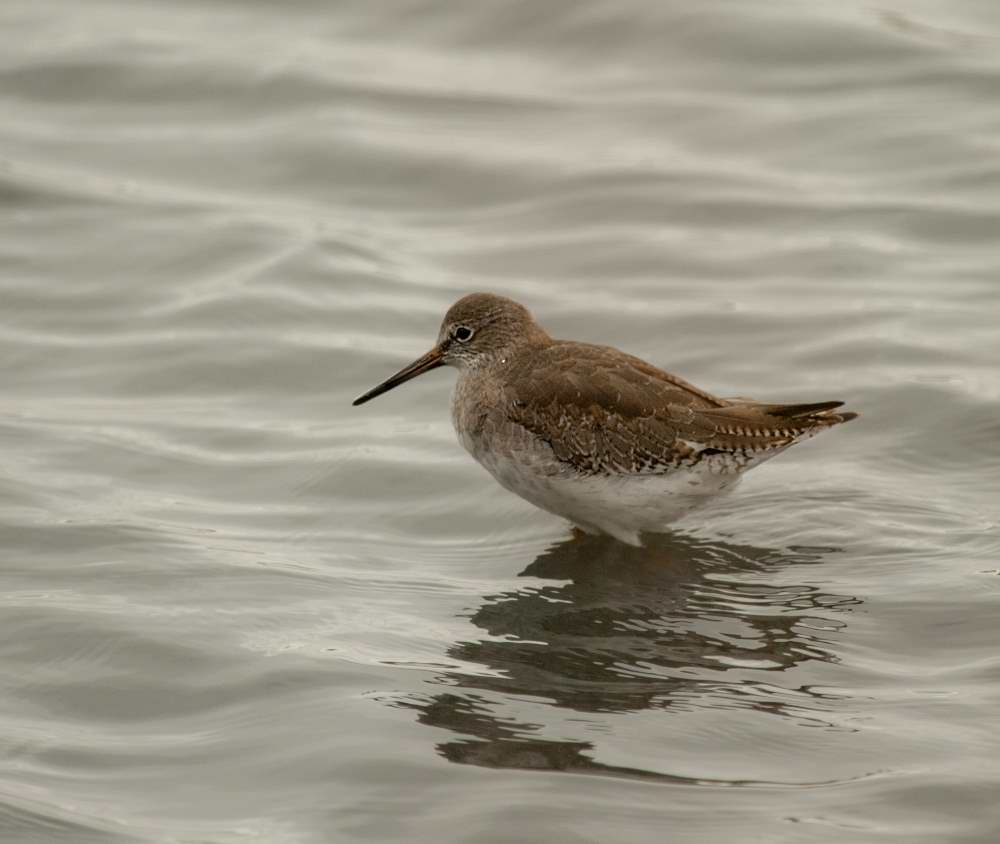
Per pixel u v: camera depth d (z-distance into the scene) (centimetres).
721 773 1077
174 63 2502
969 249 2048
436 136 2345
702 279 2012
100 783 1080
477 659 1251
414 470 1631
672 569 1423
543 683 1209
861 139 2294
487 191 2244
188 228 2131
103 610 1312
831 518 1491
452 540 1509
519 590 1390
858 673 1216
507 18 2595
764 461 1478
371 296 1997
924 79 2405
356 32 2617
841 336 1855
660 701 1180
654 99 2417
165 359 1852
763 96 2408
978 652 1238
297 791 1063
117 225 2138
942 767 1072
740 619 1316
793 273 2014
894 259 2030
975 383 1727
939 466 1588
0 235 2112
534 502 1505
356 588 1385
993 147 2244
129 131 2383
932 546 1427
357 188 2261
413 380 1833
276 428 1719
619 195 2206
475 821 1016
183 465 1622
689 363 1830
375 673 1222
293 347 1881
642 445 1435
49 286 2005
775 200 2170
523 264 2070
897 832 1000
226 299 1975
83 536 1448
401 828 1015
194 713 1173
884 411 1692
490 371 1535
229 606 1330
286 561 1430
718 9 2544
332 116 2392
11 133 2362
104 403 1762
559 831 1004
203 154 2330
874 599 1336
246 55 2528
